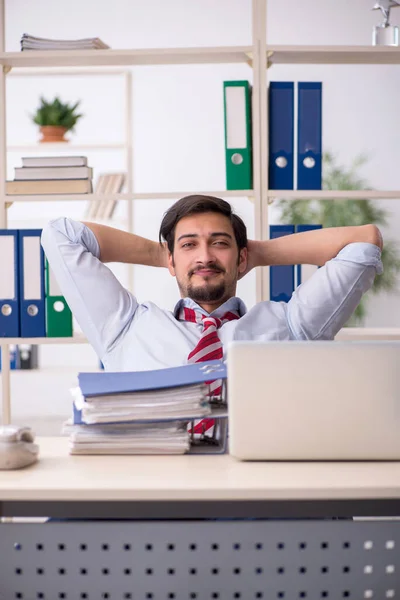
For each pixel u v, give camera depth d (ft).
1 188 8.71
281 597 3.45
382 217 20.65
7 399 8.50
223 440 4.24
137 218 21.25
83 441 3.99
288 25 20.57
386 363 3.74
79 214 20.89
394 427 3.76
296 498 3.26
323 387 3.74
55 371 18.51
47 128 13.43
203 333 5.87
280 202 20.52
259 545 3.44
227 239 6.44
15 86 20.99
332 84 21.03
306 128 8.46
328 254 6.81
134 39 20.70
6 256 8.31
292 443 3.76
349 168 21.12
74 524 3.44
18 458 3.62
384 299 20.92
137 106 21.20
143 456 3.98
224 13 20.58
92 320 6.36
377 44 8.77
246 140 8.50
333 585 3.45
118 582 3.44
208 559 3.43
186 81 21.12
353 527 3.44
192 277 6.42
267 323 6.32
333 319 6.34
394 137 21.11
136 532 3.43
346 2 20.42
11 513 3.27
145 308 6.45
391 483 3.32
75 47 8.61
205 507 3.25
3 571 3.46
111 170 21.09
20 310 8.35
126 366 6.17
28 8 20.58
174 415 3.91
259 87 8.45
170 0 20.57
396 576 3.45
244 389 3.76
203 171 21.29
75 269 6.44
